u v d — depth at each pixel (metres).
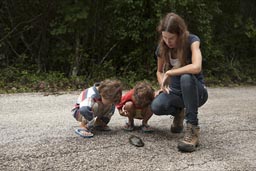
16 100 5.46
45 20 8.16
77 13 7.65
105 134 3.52
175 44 3.14
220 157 3.04
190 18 8.23
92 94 3.35
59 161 2.79
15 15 8.21
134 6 7.87
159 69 3.55
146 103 3.48
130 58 8.22
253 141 3.54
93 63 8.21
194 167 2.78
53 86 6.84
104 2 8.18
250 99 6.39
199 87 3.21
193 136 3.15
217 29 10.12
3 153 2.91
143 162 2.83
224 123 4.24
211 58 9.09
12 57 8.22
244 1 10.56
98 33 8.34
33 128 3.71
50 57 8.32
